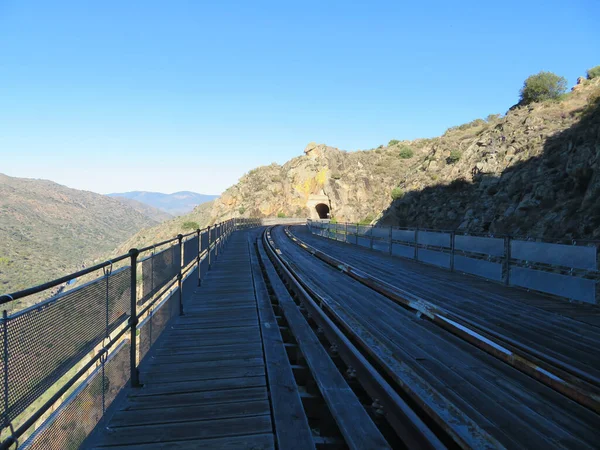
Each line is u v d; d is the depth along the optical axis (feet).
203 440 10.66
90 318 10.61
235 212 290.35
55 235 644.27
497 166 116.78
